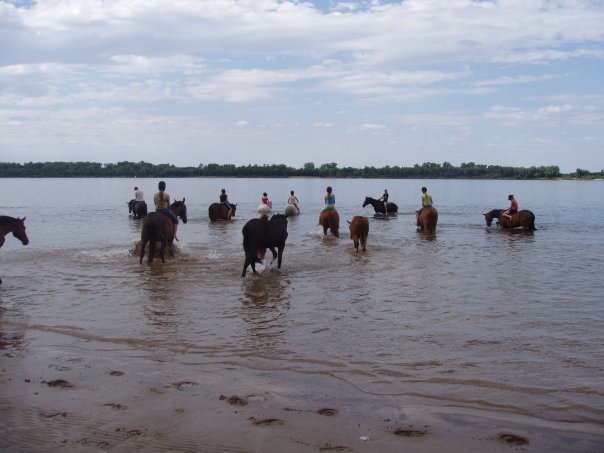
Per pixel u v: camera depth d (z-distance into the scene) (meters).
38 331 8.68
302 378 6.70
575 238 21.44
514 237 21.83
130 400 6.05
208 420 5.56
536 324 8.91
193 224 27.89
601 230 24.67
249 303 10.47
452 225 27.47
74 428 5.39
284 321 9.21
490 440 5.13
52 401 6.02
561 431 5.30
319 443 5.08
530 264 14.95
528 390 6.27
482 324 8.94
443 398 6.08
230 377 6.75
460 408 5.83
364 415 5.68
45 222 28.80
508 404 5.92
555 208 42.19
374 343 8.01
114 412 5.75
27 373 6.88
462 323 9.00
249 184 128.38
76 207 42.12
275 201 54.16
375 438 5.17
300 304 10.38
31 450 4.96
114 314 9.68
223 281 12.59
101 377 6.75
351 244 19.48
